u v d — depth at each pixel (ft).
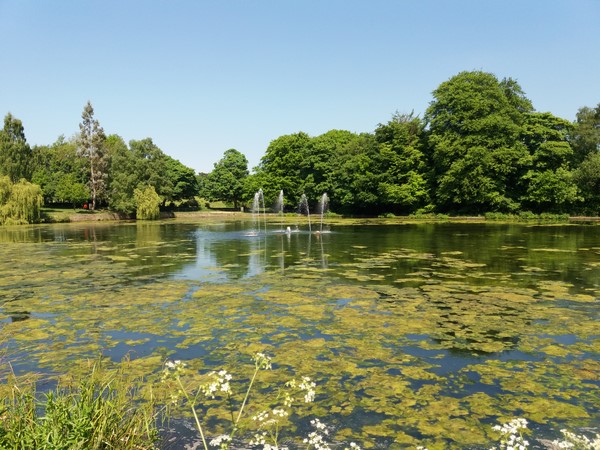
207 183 247.70
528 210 151.84
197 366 21.72
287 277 44.70
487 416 16.72
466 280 42.19
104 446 12.28
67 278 45.27
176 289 39.55
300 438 15.30
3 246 76.84
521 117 149.07
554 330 26.91
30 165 173.47
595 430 15.64
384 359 22.49
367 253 62.49
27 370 21.36
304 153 205.87
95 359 22.70
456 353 23.26
